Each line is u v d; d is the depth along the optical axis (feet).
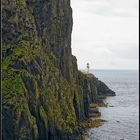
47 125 367.04
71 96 470.80
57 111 399.24
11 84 348.38
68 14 540.93
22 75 360.48
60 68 495.82
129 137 450.71
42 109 367.25
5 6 403.13
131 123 558.15
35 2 464.65
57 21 499.51
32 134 338.95
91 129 492.54
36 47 405.39
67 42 529.04
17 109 329.93
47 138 365.81
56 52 491.72
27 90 356.59
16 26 405.18
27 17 416.46
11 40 397.80
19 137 327.26
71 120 424.87
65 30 528.63
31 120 339.98
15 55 376.68
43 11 470.80
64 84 458.50
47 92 388.57
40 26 465.06
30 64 378.12
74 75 561.43
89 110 632.38
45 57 422.00
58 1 506.07
